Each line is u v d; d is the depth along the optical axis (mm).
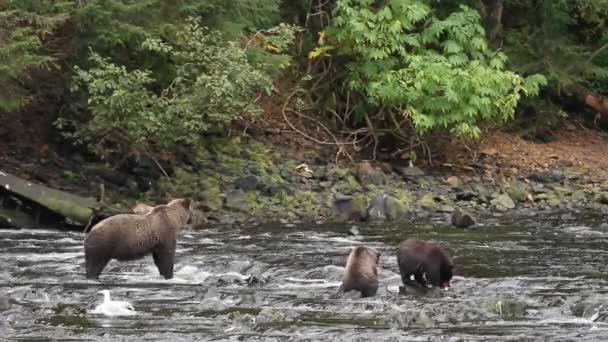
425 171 50594
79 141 43469
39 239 36500
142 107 42062
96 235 28781
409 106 49812
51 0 41156
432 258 27812
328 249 34594
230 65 42969
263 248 34688
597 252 34406
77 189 42500
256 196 44062
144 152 44625
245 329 23484
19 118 45250
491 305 25547
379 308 25547
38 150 44469
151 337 22625
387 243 36375
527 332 23391
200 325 23844
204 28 43250
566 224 41656
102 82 41531
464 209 45250
